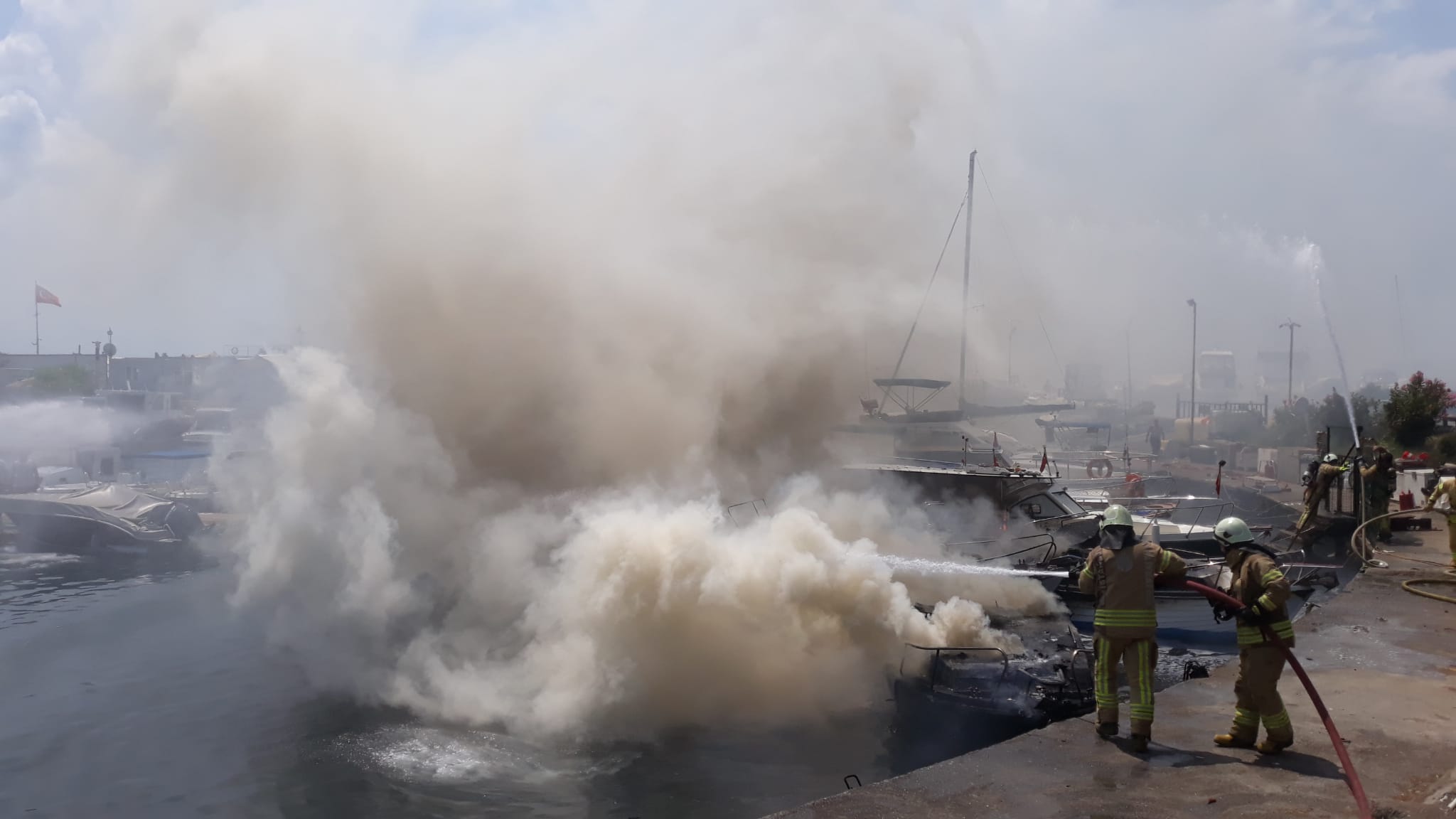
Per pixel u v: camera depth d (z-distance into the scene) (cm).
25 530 2088
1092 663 843
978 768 582
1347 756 529
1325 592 1223
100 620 1466
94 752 928
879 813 518
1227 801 529
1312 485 1507
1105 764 585
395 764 881
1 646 1311
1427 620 973
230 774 877
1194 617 1086
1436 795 525
